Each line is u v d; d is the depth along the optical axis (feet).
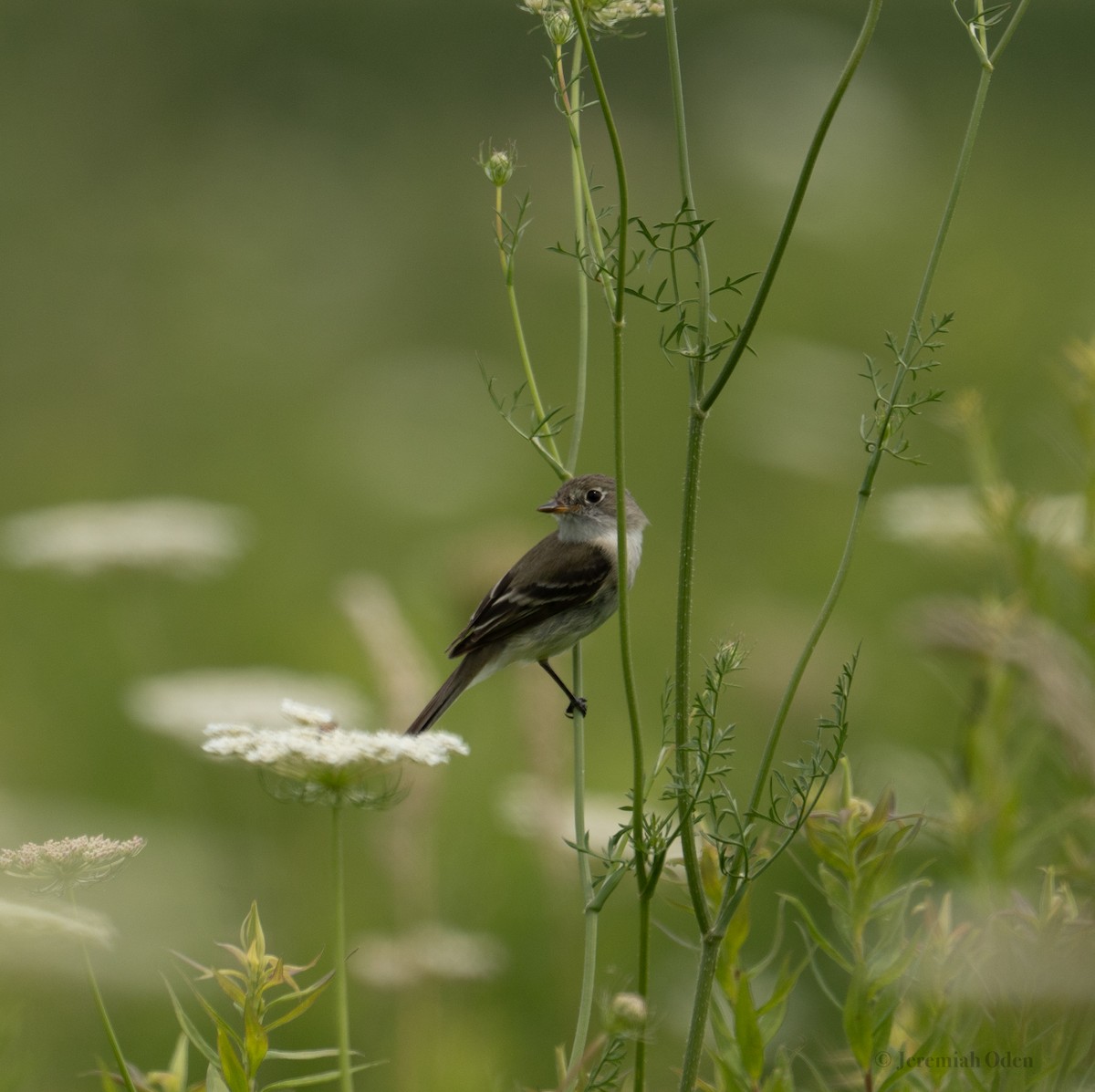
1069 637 23.81
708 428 62.75
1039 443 48.60
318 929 32.63
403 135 97.71
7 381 72.23
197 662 48.60
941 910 18.81
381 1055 29.30
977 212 86.12
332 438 63.87
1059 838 22.59
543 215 85.15
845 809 17.44
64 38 102.37
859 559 50.19
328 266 83.76
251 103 100.48
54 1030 25.95
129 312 78.02
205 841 31.17
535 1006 31.01
